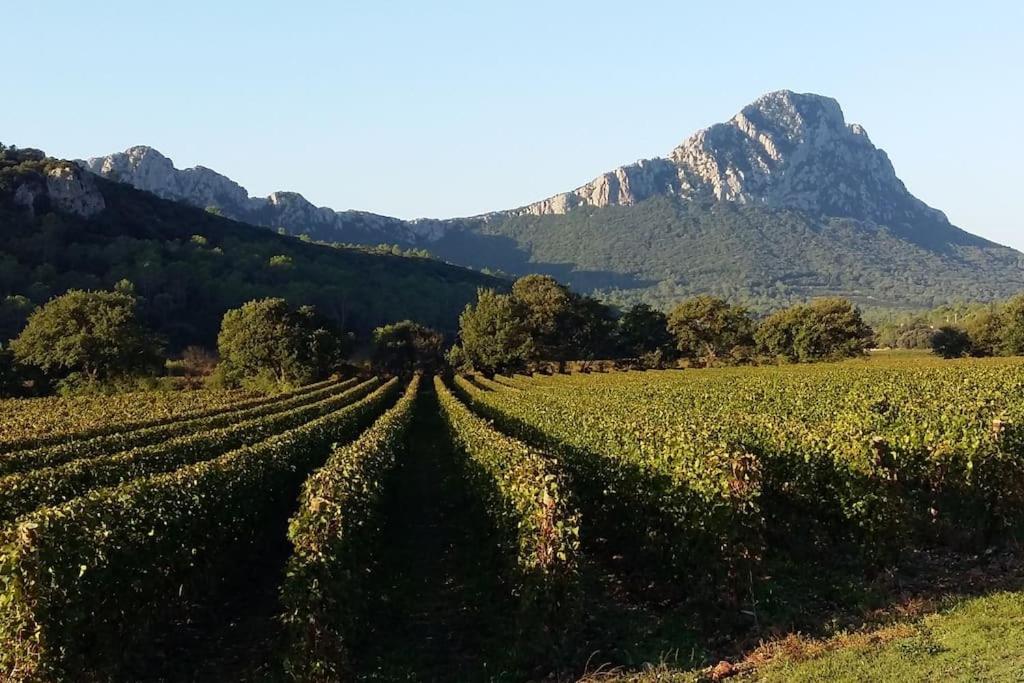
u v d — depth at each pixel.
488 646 11.50
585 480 18.80
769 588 12.20
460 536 19.45
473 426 24.42
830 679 8.33
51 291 95.94
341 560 10.77
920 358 88.31
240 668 11.07
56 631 9.16
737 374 60.59
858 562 13.59
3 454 20.83
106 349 67.81
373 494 14.82
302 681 10.05
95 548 9.87
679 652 10.52
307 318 92.69
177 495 12.94
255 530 17.09
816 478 14.94
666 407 32.28
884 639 9.36
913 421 17.98
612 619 12.20
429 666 11.02
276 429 30.25
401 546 18.69
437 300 167.62
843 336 96.94
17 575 8.91
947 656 8.31
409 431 39.00
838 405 30.16
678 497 13.28
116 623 10.23
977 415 17.17
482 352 100.31
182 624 12.86
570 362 113.25
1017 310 87.38
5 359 68.31
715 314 111.31
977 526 13.91
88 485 16.45
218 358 97.88
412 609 13.60
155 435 26.44
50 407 48.62
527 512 11.76
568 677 10.08
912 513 13.75
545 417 28.08
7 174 120.38
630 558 15.89
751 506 12.09
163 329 104.12
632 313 121.88
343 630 10.50
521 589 11.57
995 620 9.18
